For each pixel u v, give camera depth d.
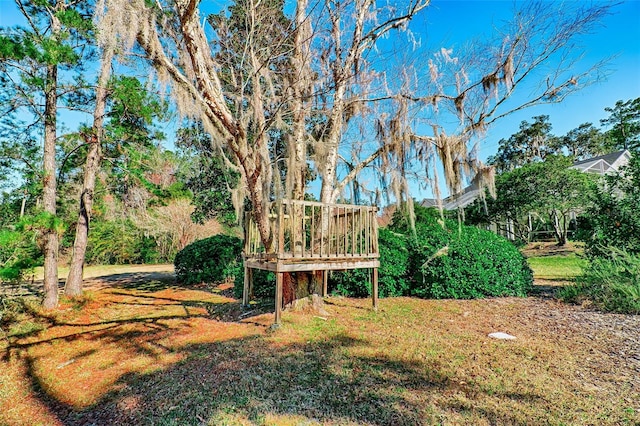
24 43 4.80
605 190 7.36
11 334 4.99
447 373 2.99
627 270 5.73
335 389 2.74
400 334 4.16
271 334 4.22
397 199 5.27
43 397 3.15
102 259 16.66
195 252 9.58
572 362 3.22
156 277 11.02
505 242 7.07
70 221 8.76
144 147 7.65
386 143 5.46
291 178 4.59
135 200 8.66
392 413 2.35
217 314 5.71
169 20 4.33
